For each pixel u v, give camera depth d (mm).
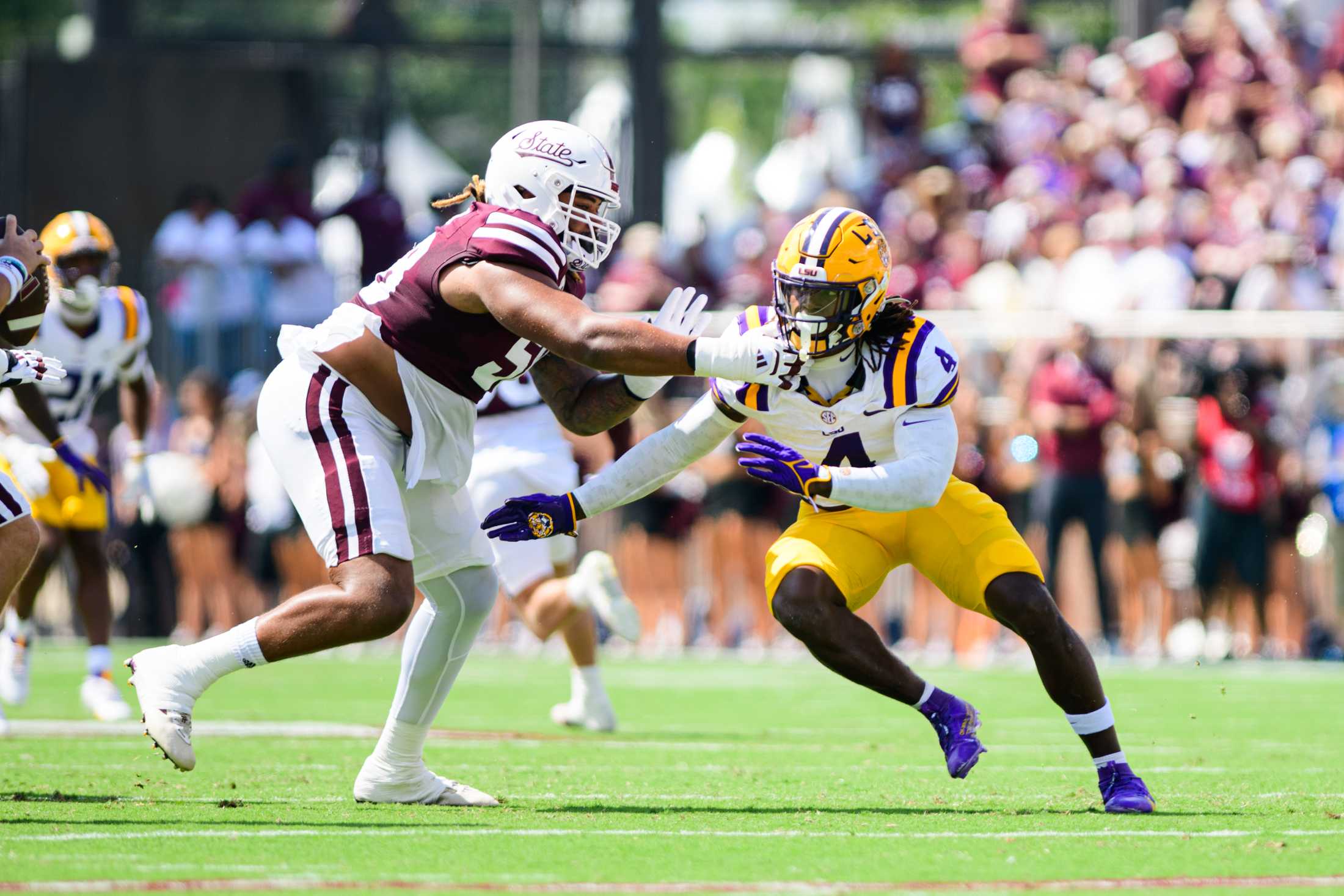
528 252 15859
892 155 57344
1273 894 12312
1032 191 51781
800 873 12938
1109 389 39719
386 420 16328
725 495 43156
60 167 55656
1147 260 45344
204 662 15828
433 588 17094
